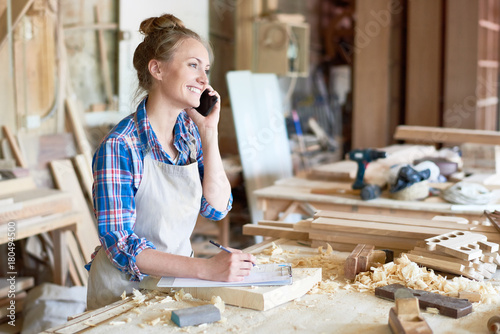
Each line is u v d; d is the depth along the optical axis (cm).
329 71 880
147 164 184
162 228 188
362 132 638
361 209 337
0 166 378
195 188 190
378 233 217
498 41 732
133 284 185
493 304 165
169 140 193
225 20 627
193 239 527
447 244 191
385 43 619
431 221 231
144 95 196
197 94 185
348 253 219
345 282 185
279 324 151
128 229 177
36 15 417
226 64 636
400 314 142
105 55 479
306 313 159
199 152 209
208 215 207
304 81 812
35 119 421
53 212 358
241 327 150
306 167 654
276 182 396
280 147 578
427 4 610
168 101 186
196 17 555
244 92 530
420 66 620
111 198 174
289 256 213
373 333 146
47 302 340
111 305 167
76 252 408
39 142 421
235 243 548
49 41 429
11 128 407
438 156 428
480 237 202
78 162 441
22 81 411
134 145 181
